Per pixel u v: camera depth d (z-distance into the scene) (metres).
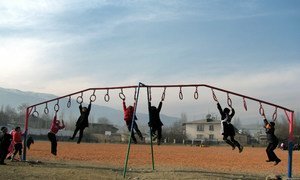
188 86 19.52
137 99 19.67
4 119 121.38
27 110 24.45
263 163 32.84
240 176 19.56
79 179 16.67
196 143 111.31
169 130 129.38
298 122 106.81
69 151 44.78
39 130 116.06
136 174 19.19
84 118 20.75
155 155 41.97
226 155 46.66
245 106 19.02
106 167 22.91
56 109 23.20
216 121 126.25
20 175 17.00
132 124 19.03
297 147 78.44
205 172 20.88
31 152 38.47
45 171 18.77
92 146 67.19
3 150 21.36
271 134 18.81
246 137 123.19
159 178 17.62
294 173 23.03
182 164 28.86
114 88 20.59
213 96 19.00
